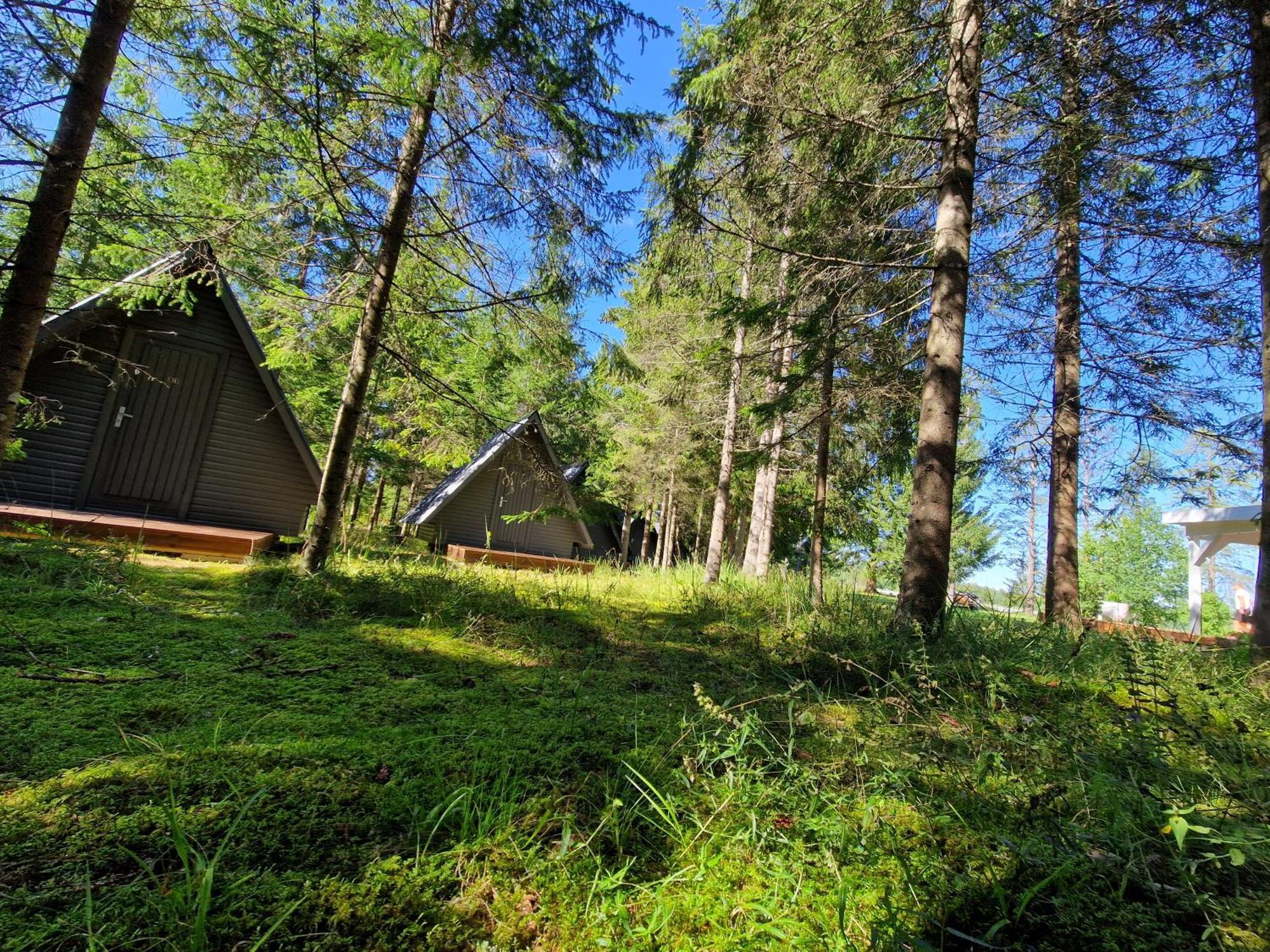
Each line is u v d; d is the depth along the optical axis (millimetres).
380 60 3562
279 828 1346
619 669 3357
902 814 1706
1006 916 1256
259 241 4992
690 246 7312
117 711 1921
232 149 4293
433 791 1586
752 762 1967
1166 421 7082
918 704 2742
